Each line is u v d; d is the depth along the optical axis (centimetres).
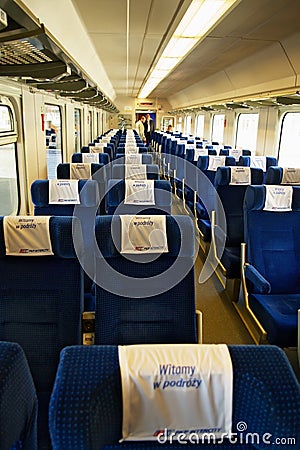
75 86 376
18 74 244
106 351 65
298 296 244
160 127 1853
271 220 264
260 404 61
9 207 368
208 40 401
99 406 58
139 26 420
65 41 375
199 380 62
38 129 428
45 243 153
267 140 583
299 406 60
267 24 329
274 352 67
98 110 1277
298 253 261
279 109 540
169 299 159
